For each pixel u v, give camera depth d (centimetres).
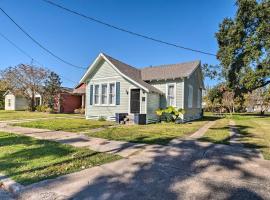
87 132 1020
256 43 2381
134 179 443
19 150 665
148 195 372
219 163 548
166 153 641
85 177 453
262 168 511
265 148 708
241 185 414
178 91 1641
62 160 564
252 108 4153
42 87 2991
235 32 2583
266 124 1554
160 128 1194
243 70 2575
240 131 1124
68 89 3428
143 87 1507
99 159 575
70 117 1938
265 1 2370
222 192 384
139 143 776
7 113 2388
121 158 588
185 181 433
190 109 1833
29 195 373
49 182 426
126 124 1430
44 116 2002
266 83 2512
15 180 431
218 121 1800
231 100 2859
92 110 1780
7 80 3036
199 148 705
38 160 562
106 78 1716
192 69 1706
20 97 3509
